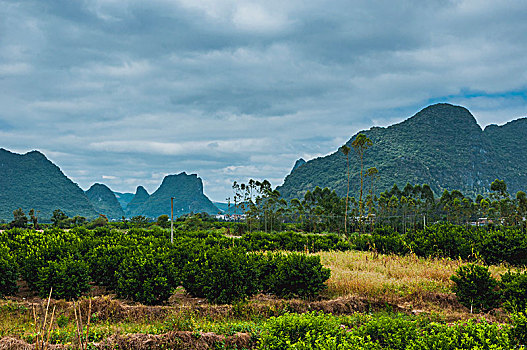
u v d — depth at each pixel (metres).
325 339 6.20
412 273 14.41
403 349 6.32
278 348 6.30
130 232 25.50
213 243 21.11
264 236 25.81
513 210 43.34
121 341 7.56
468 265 10.98
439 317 9.98
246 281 11.63
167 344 7.67
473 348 5.67
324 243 24.27
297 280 11.66
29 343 7.42
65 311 10.01
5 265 11.88
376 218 54.00
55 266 11.50
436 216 58.53
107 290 13.02
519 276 10.27
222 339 7.98
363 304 10.98
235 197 46.28
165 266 11.69
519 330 6.46
